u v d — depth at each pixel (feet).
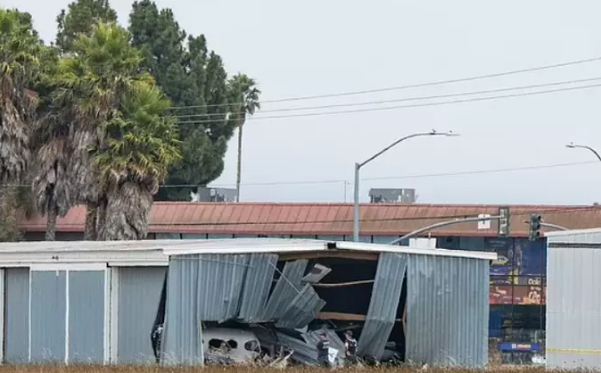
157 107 645.51
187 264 384.06
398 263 392.27
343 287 421.18
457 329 401.70
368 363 395.34
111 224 630.74
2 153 643.86
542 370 379.55
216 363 388.98
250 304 386.52
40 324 410.93
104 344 398.62
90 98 639.35
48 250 412.98
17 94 643.45
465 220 654.53
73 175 655.35
